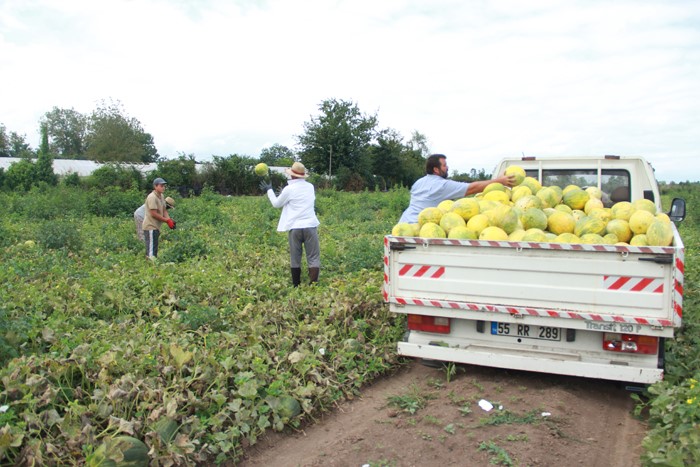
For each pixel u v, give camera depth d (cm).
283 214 945
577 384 591
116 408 448
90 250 1300
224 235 1570
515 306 534
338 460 445
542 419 501
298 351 597
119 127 5603
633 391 549
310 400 522
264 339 625
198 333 634
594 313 508
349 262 1076
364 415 533
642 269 491
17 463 388
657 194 790
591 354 538
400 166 6762
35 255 1162
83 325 662
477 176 6056
